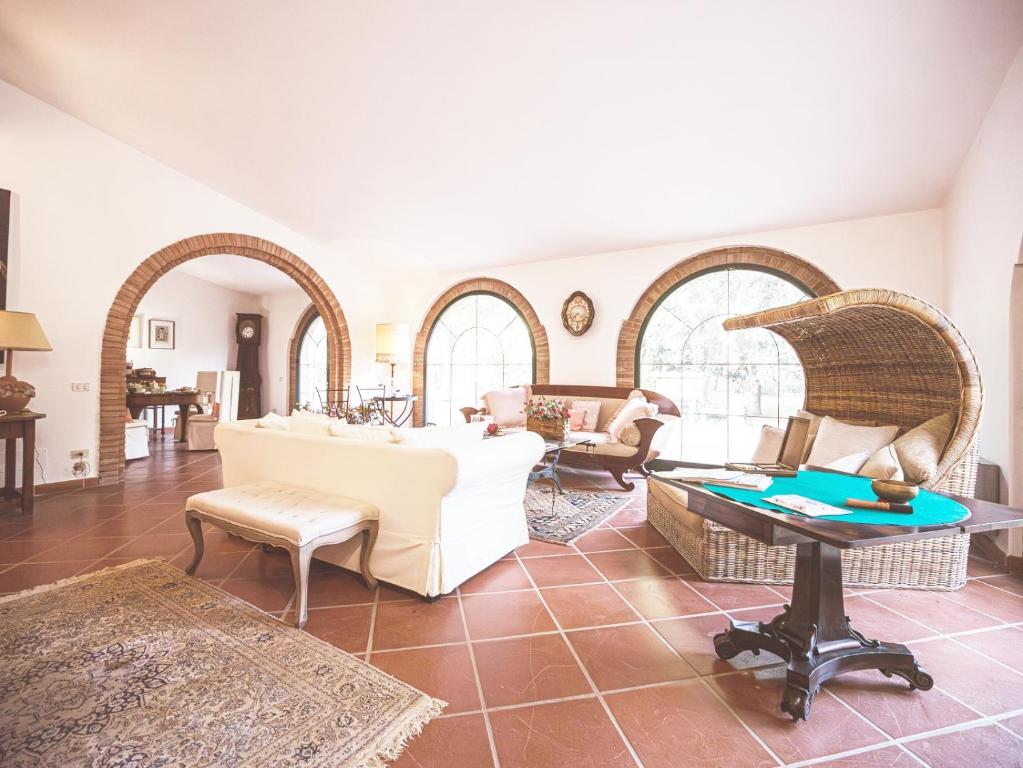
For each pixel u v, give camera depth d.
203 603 2.16
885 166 3.45
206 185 5.02
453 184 4.48
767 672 1.71
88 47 3.21
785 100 2.91
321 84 3.32
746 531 1.55
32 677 1.60
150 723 1.39
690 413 5.23
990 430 2.97
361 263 6.82
